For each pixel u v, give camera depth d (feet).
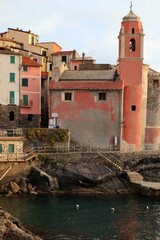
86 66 303.07
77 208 190.90
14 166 225.56
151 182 234.58
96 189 227.20
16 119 280.72
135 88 265.34
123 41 267.18
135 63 266.36
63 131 248.73
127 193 227.20
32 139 246.06
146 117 279.90
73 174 228.02
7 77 278.46
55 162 235.61
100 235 153.89
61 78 272.72
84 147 260.62
